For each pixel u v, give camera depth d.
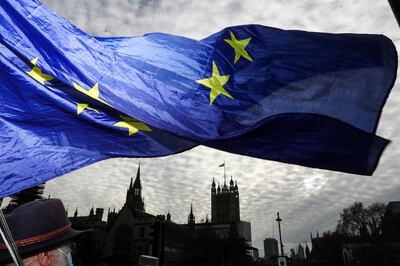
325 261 97.12
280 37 4.72
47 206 1.86
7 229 1.58
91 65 3.62
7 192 2.75
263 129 3.98
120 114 3.58
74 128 3.30
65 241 1.87
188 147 3.79
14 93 3.13
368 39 4.42
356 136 3.88
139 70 4.05
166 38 4.45
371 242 76.38
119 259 88.94
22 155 2.93
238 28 4.86
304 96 4.33
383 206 93.38
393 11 2.78
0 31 3.21
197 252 71.12
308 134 4.00
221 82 4.38
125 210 98.12
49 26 3.48
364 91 4.24
